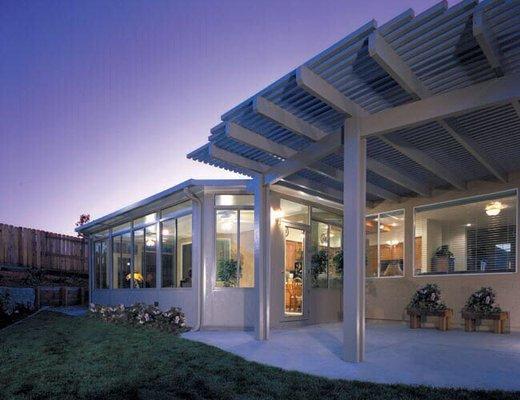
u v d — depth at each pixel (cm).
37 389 503
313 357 590
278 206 962
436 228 983
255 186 809
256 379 483
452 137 658
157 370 550
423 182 940
